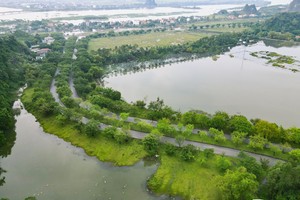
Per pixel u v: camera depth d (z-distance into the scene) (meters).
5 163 134.62
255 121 158.50
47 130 162.75
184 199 108.81
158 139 140.62
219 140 140.00
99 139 149.00
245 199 99.56
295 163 109.62
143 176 122.88
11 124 163.38
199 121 153.25
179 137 136.00
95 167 130.00
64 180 121.94
